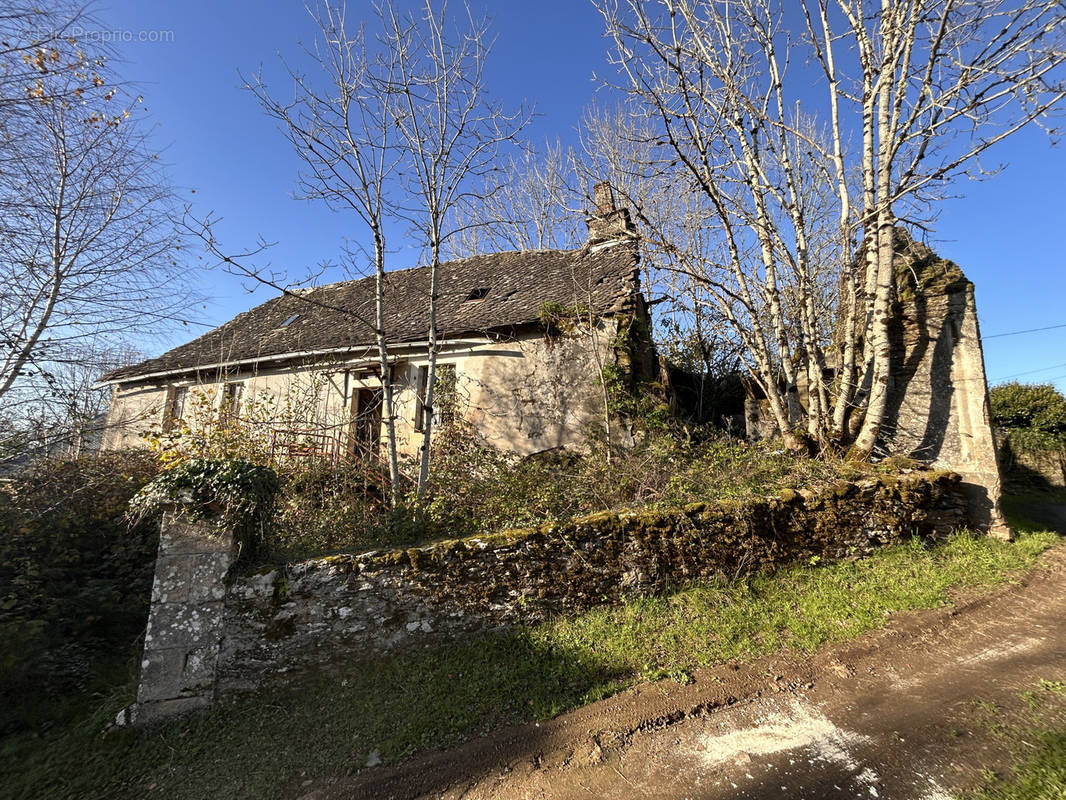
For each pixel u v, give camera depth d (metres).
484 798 2.92
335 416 10.34
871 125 6.88
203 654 3.96
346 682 4.03
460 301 11.31
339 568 4.26
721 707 3.45
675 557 4.89
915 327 7.21
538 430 8.91
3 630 4.20
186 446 7.32
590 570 4.71
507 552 4.60
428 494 6.54
